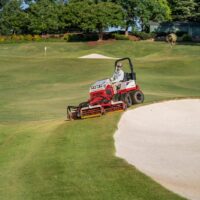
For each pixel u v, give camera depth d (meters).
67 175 14.27
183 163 15.12
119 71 24.06
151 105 23.91
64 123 22.69
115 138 18.53
